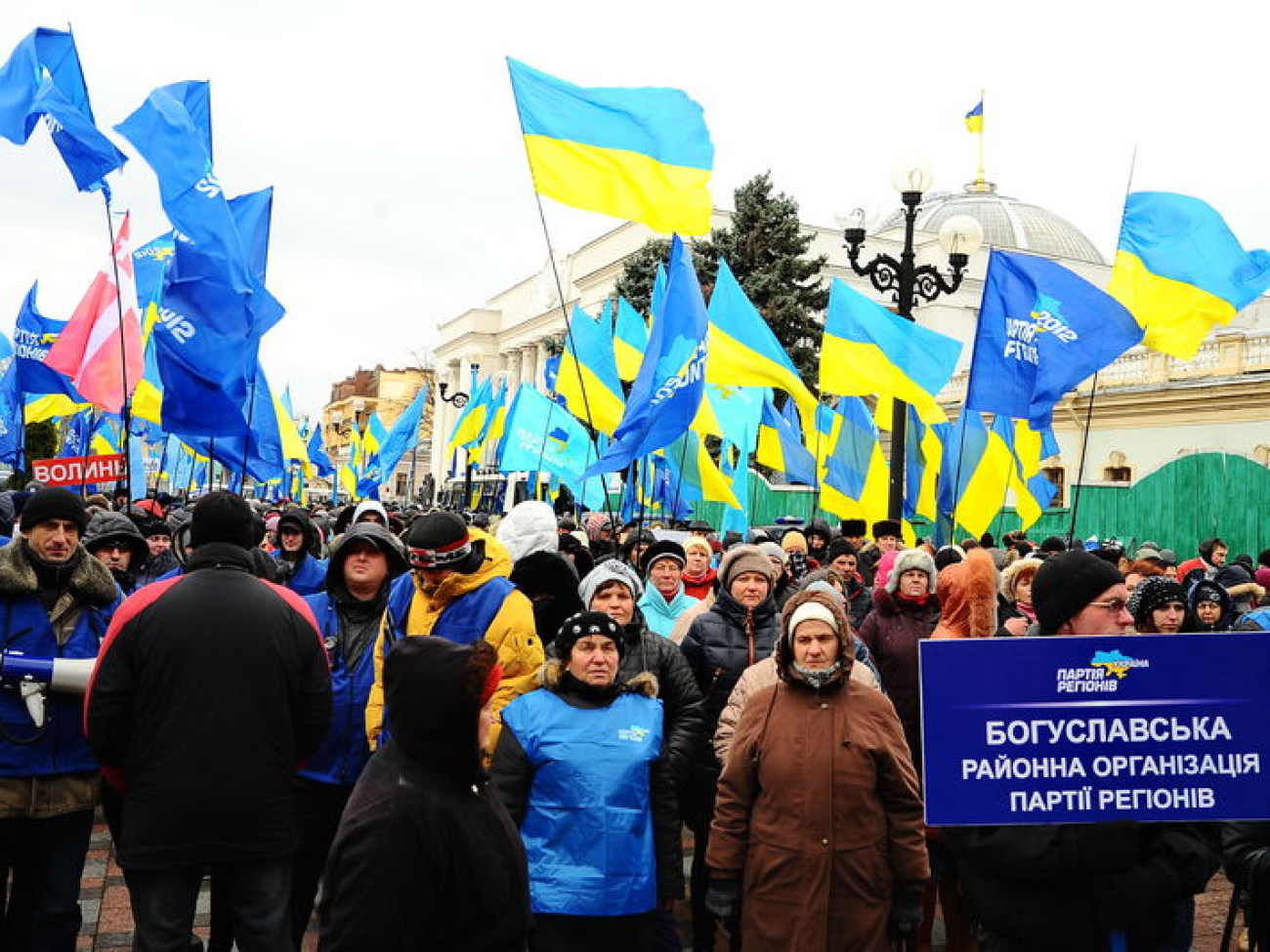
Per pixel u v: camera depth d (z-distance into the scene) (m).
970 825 2.95
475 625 4.30
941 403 32.16
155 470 20.75
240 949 3.46
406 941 2.24
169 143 8.05
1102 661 2.98
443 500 36.25
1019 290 8.05
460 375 88.25
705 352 7.00
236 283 8.17
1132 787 2.97
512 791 3.76
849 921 3.58
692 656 5.02
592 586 4.53
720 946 5.08
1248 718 2.98
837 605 3.81
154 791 3.35
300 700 3.64
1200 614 6.17
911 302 11.39
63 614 4.18
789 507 22.25
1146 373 27.47
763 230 36.06
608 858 3.70
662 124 6.78
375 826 2.26
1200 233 7.83
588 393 11.72
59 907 4.01
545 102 6.66
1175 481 16.98
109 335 9.52
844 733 3.66
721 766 4.88
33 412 13.96
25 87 7.98
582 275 67.94
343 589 4.62
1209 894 5.95
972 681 2.97
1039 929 2.97
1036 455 12.96
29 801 3.93
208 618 3.47
